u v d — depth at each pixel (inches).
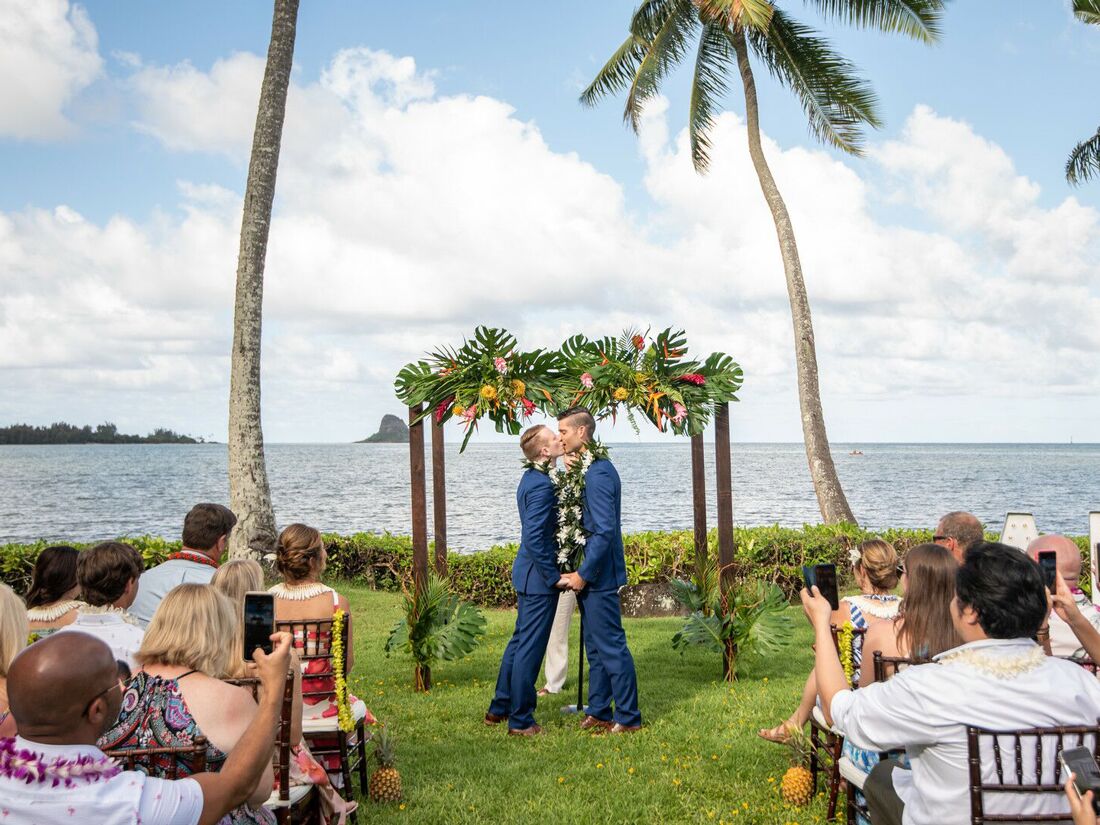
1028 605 96.4
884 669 134.5
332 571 523.5
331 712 167.2
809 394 647.8
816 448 642.8
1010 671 96.2
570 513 219.3
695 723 224.8
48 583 158.2
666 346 274.8
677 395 266.7
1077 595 153.3
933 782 100.4
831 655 113.7
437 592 269.4
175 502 1867.6
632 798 171.6
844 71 670.5
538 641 219.5
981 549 101.0
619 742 209.6
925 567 135.1
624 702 218.2
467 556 464.1
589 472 219.6
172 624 106.3
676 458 6250.0
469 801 170.9
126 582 147.3
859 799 143.4
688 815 163.5
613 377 270.1
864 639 164.4
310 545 173.3
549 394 271.4
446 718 236.2
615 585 221.3
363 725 178.4
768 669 296.2
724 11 591.2
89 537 1123.9
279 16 478.9
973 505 1643.7
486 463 4670.3
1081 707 96.5
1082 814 84.5
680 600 293.0
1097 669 145.9
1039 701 95.7
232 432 464.1
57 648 76.0
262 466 467.8
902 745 101.3
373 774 175.5
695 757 197.2
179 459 6215.6
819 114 695.1
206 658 106.0
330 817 142.1
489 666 308.2
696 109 737.6
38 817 73.5
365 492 2162.9
